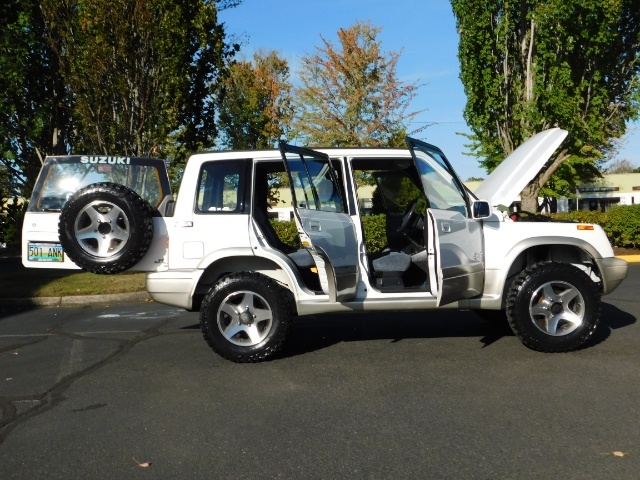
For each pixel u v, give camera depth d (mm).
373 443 4492
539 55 17562
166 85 13984
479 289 6707
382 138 30766
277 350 6676
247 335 6754
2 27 16203
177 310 10641
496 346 7117
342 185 6906
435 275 6590
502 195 6965
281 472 4074
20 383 6273
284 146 6055
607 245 6969
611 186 42406
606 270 6859
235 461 4266
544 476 3896
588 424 4711
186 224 6746
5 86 16641
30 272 15102
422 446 4410
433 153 6754
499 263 6758
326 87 30906
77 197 6488
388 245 7922
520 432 4598
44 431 4930
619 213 17375
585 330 6637
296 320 8969
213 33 14789
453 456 4227
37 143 19234
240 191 6820
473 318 8781
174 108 14227
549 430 4617
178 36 13789
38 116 17422
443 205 6547
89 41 13516
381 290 6723
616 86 19078
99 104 14102
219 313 6645
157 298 6738
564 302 6668
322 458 4266
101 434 4832
